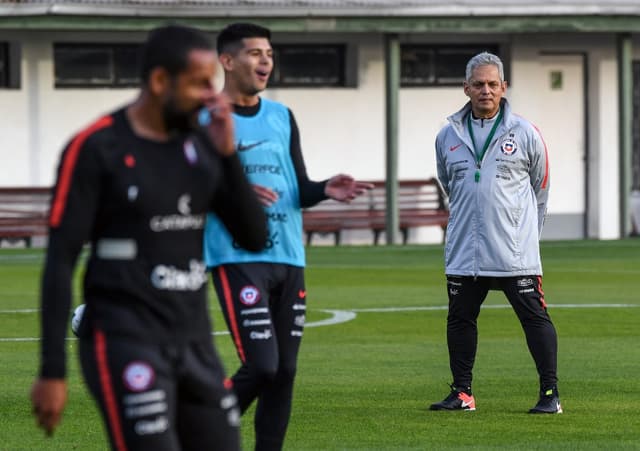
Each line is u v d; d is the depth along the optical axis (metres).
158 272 17.17
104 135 17.06
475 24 91.81
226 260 24.80
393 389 36.00
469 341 32.69
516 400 34.28
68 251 16.86
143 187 17.09
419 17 90.94
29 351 43.50
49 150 94.00
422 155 98.75
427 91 98.56
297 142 25.80
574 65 100.69
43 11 87.38
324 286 65.50
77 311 21.22
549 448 28.19
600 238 100.62
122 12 88.31
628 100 96.19
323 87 97.56
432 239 99.06
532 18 92.50
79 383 36.50
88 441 29.00
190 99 17.11
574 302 58.06
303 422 31.12
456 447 28.31
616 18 93.75
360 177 98.25
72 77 94.38
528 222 32.06
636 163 103.31
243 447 28.31
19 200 91.94
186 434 17.61
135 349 16.97
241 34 25.52
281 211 25.20
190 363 17.36
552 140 100.62
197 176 17.42
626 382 37.25
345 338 46.84
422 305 57.12
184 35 17.05
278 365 24.98
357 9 90.19
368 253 86.94
